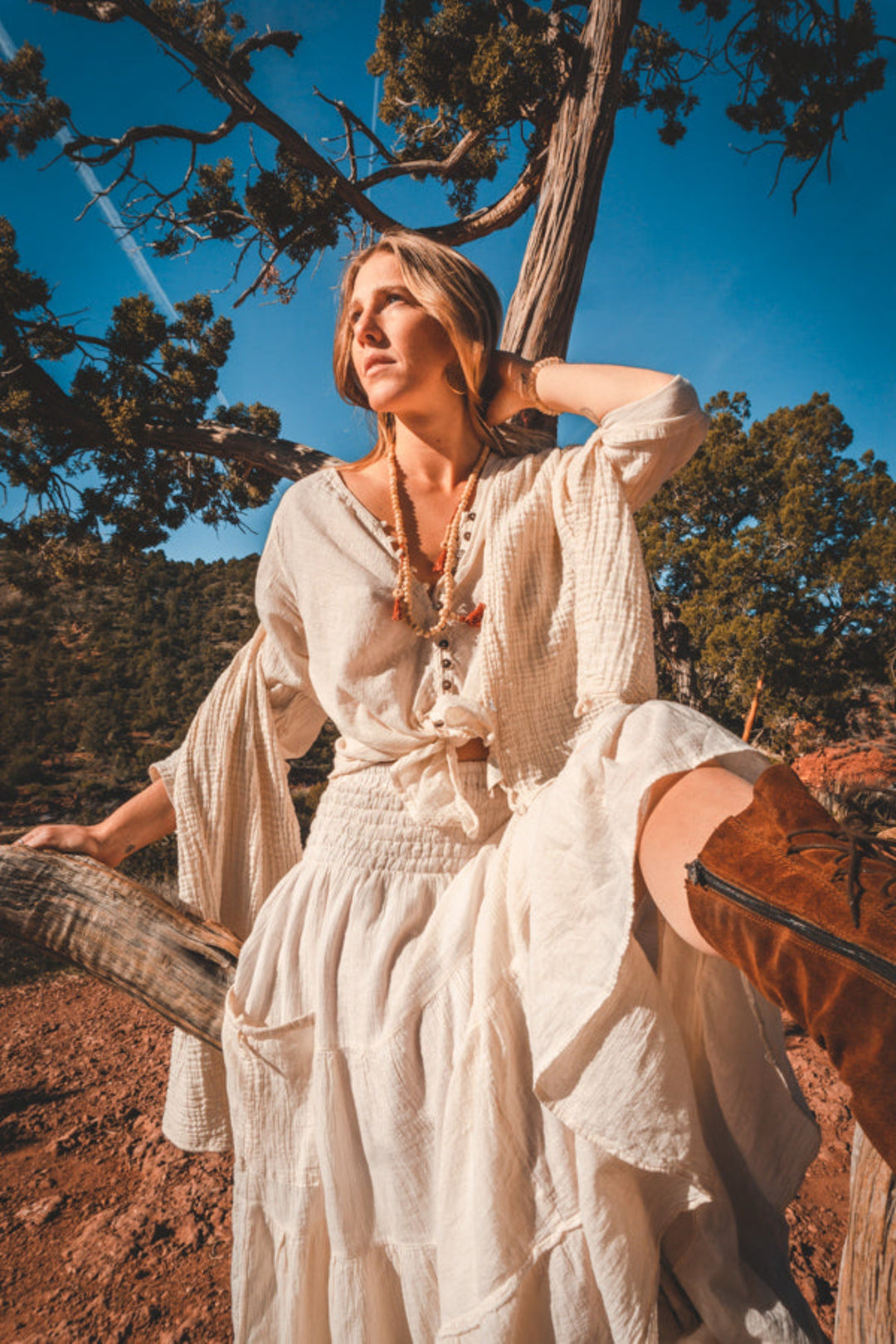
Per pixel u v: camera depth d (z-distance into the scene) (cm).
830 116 1003
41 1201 343
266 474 1266
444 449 130
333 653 122
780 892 71
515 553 115
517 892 100
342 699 119
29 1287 282
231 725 146
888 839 72
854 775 2483
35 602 1505
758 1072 100
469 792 115
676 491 3025
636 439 108
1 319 1142
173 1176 356
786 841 74
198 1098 137
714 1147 98
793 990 69
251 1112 109
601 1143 83
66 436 1235
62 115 1141
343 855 117
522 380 127
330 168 904
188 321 1234
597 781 92
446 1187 92
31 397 1153
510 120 779
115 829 148
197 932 139
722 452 2952
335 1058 103
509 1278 85
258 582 140
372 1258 98
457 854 113
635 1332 81
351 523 127
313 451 1002
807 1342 87
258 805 146
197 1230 306
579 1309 85
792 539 2830
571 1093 86
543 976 88
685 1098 85
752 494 2991
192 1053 138
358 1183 99
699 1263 90
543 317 482
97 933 137
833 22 979
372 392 127
